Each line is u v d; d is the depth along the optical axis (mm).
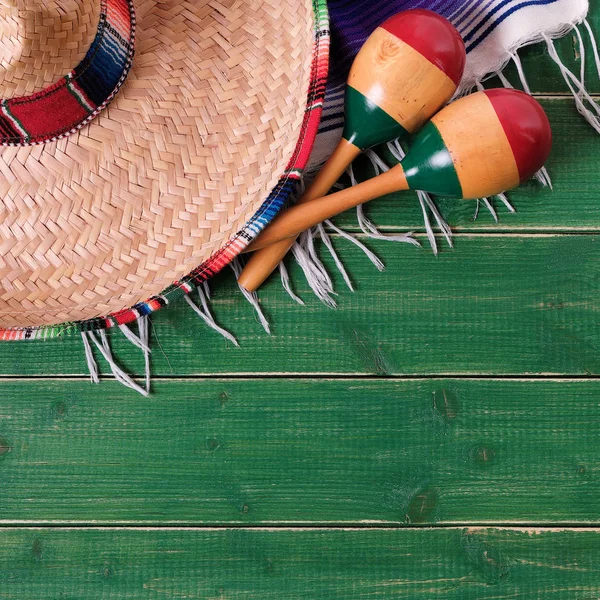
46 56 562
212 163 692
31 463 814
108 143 678
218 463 816
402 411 816
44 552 813
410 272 820
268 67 700
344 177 816
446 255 820
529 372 816
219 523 815
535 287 818
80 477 815
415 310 819
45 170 675
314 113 669
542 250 818
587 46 833
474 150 685
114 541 814
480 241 819
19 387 815
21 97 581
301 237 804
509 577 809
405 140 811
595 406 814
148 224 687
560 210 818
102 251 685
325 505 814
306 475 815
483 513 812
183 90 690
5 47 546
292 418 817
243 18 703
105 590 812
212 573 812
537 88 827
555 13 778
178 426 816
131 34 644
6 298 683
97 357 817
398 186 727
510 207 816
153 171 685
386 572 812
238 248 676
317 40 677
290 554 813
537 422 815
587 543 810
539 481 813
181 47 693
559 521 812
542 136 690
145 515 814
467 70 787
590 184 818
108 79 630
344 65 784
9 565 812
